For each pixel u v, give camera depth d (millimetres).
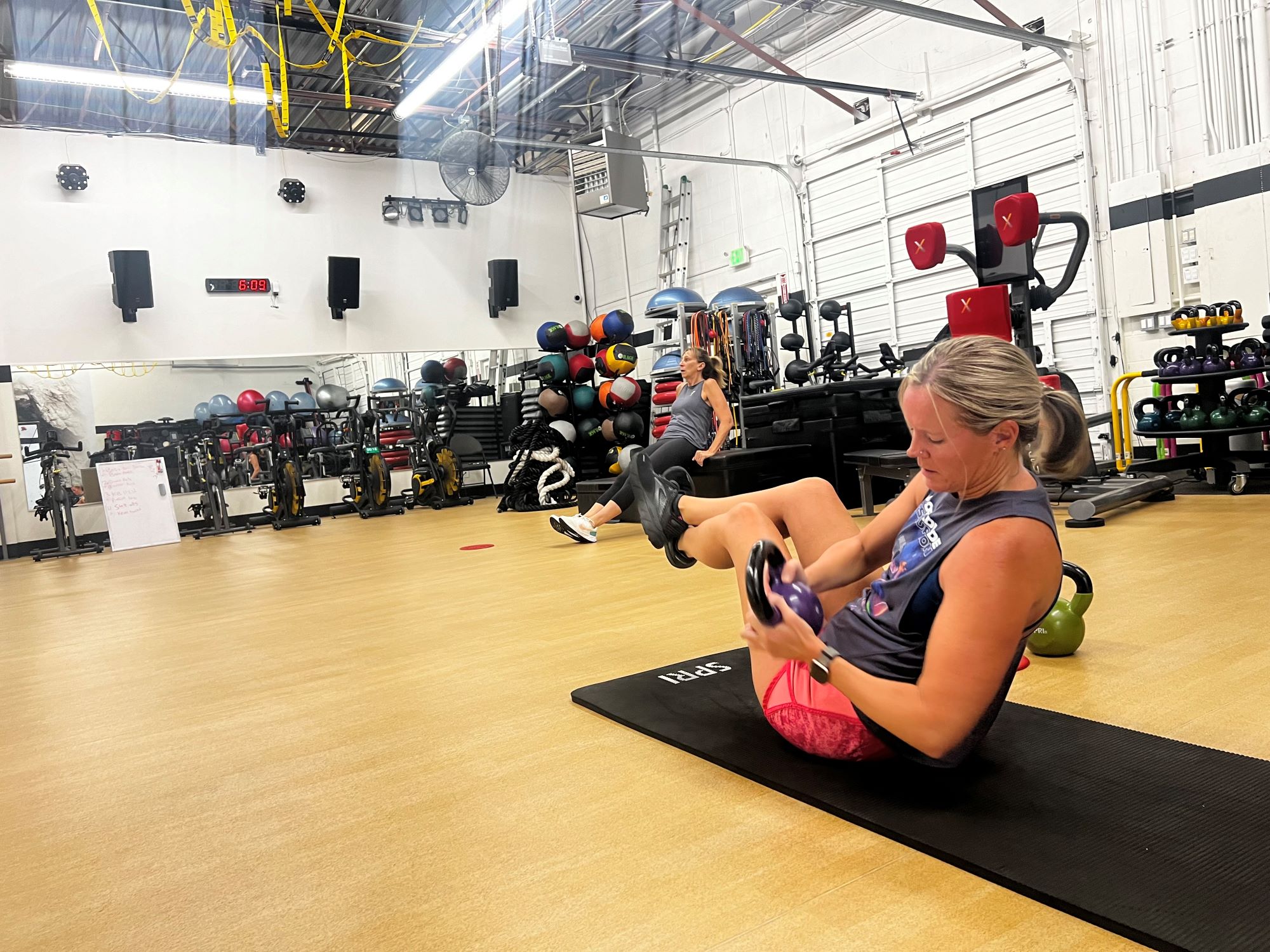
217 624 3828
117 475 8695
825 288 9227
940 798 1403
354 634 3334
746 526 1581
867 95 8453
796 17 8727
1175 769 1443
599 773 1705
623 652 2645
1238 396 5746
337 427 10812
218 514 9148
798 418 5863
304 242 10344
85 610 4625
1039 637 2166
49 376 9109
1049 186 7133
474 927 1196
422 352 11078
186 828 1642
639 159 9922
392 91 9633
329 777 1842
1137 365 6672
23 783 1974
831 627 1396
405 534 7453
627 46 9109
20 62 6902
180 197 9648
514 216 11688
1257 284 5836
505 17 6363
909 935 1079
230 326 9914
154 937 1247
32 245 8930
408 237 10984
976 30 6797
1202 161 6059
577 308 12164
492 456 11641
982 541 1148
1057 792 1391
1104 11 6633
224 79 8797
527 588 4027
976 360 1119
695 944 1102
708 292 10492
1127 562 3262
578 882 1292
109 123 9445
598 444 9781
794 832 1378
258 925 1254
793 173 9266
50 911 1352
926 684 1187
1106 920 1045
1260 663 2002
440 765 1849
